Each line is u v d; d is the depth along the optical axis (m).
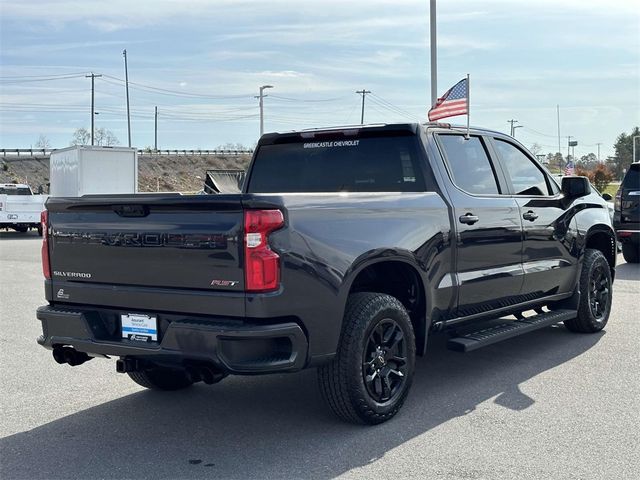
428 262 5.06
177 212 4.21
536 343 7.12
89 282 4.65
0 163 79.75
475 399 5.28
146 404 5.32
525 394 5.39
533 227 6.25
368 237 4.59
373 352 4.66
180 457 4.25
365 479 3.87
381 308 4.64
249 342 4.01
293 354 4.12
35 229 29.97
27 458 4.26
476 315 5.74
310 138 6.00
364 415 4.60
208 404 5.30
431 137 5.52
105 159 26.17
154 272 4.31
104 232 4.52
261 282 3.98
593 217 7.37
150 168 95.81
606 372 6.00
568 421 4.77
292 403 5.29
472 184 5.77
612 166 98.19
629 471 3.93
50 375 6.19
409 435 4.54
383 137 5.62
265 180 6.25
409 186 5.47
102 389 5.74
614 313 8.66
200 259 4.12
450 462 4.09
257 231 3.99
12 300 10.49
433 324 5.27
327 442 4.44
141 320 4.38
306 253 4.18
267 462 4.14
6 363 6.62
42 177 80.19
